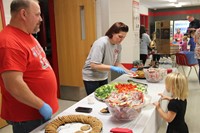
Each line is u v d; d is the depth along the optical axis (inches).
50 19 157.9
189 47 249.1
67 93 168.9
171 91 71.1
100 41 86.0
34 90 52.2
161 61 189.5
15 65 46.0
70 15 149.3
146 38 231.3
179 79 69.4
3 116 55.9
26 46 49.9
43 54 56.9
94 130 44.4
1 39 47.1
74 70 157.1
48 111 50.4
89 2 142.3
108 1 157.3
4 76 45.8
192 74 235.8
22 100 46.9
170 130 71.6
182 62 205.8
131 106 50.7
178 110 69.0
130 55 171.0
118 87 71.3
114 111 52.0
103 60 89.7
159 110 65.2
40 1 183.5
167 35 314.7
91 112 58.7
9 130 116.3
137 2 178.5
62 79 162.2
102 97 67.1
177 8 500.4
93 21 144.2
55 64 162.1
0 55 46.0
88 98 67.8
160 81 90.6
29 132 52.0
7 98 53.3
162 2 388.5
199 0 357.7
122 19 167.5
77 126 48.6
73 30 150.8
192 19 271.6
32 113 54.0
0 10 113.6
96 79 93.4
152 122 59.4
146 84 83.7
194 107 141.3
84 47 149.6
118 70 85.4
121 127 49.4
